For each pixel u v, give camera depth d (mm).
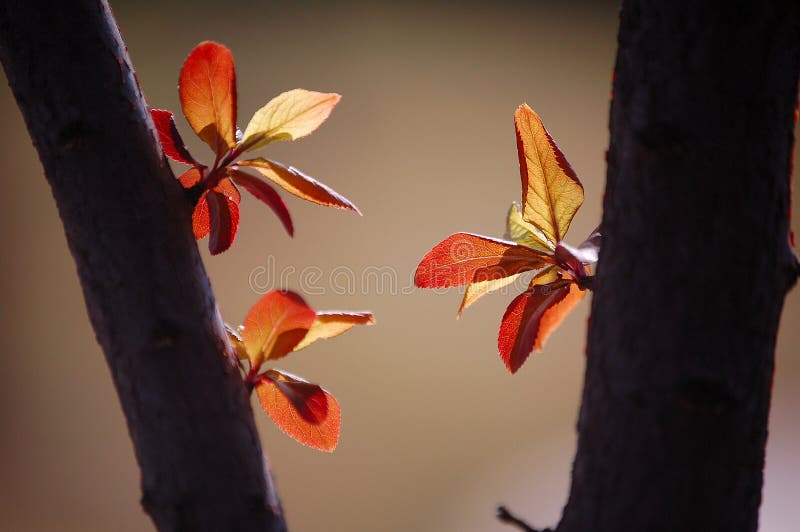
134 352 510
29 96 515
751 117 496
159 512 509
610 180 510
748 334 498
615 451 502
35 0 514
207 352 515
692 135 496
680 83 498
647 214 500
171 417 509
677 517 499
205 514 508
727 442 498
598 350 508
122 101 518
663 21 500
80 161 513
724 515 500
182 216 522
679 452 498
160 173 521
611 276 506
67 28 515
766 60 497
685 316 497
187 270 517
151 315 511
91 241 513
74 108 513
